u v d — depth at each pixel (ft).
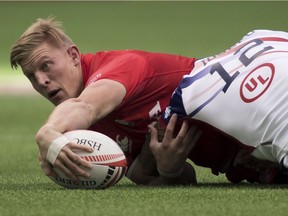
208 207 37.96
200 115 44.32
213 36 229.45
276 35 46.93
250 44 45.88
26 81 174.91
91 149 42.83
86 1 314.96
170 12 287.69
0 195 42.78
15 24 263.70
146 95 46.62
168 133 45.29
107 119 46.70
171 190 44.16
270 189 44.73
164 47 208.03
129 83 45.50
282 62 44.39
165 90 47.01
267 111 43.39
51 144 42.52
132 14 287.28
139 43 218.59
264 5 283.38
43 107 135.85
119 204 38.96
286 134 43.21
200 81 44.70
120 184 49.65
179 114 44.96
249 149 44.65
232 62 44.98
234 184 49.44
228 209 37.40
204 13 279.69
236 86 44.09
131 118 46.62
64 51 46.85
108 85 44.88
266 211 36.88
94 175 43.01
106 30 249.96
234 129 44.11
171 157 45.96
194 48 204.85
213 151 47.65
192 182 49.19
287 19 254.06
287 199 40.50
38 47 46.21
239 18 262.06
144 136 47.50
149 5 305.53
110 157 43.16
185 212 36.60
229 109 44.01
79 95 47.32
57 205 38.86
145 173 48.73
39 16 280.31
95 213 36.52
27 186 48.32
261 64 44.42
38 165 67.00
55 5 306.14
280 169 46.16
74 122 43.37
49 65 46.24
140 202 39.55
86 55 47.96
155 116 46.93
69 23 266.16
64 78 46.62
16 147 85.20
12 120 118.11
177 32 241.55
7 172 60.70
